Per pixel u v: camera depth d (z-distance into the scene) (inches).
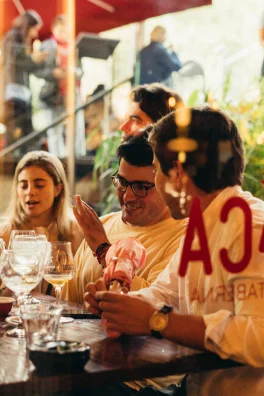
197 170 72.5
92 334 75.6
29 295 99.4
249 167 130.7
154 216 96.9
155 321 66.8
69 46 184.7
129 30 162.4
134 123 128.0
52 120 191.0
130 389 81.9
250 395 73.0
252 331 65.2
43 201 123.8
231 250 68.9
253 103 129.2
